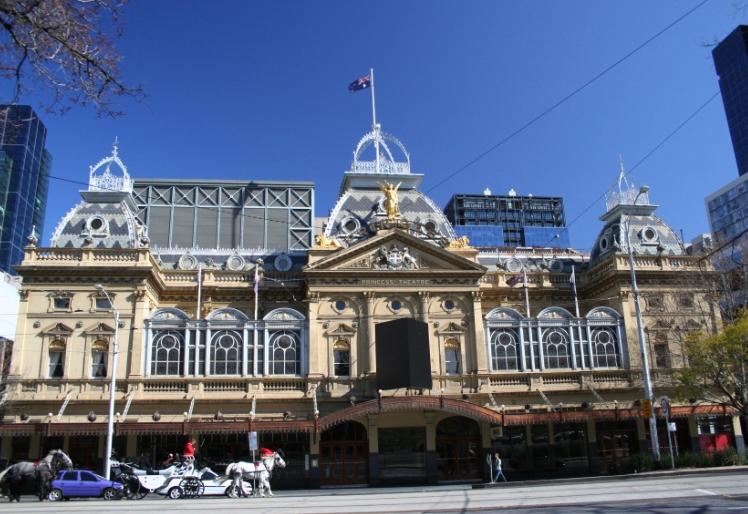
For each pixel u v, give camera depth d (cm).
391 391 5394
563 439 5541
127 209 5891
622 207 6575
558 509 2295
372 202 6475
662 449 5641
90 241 5556
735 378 5181
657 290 6047
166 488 3719
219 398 5209
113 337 5300
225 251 6581
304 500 3092
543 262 6794
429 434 5303
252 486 3744
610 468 5488
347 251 5675
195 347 5378
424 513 2295
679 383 5691
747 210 14112
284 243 7269
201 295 6016
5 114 1481
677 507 2202
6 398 5069
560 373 5650
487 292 6412
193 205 7225
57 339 5275
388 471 5197
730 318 5697
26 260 5394
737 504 2231
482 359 5584
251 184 7444
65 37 1417
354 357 5541
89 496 3872
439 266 5806
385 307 5697
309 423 4941
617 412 5309
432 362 5597
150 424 4838
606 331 5872
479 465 5394
